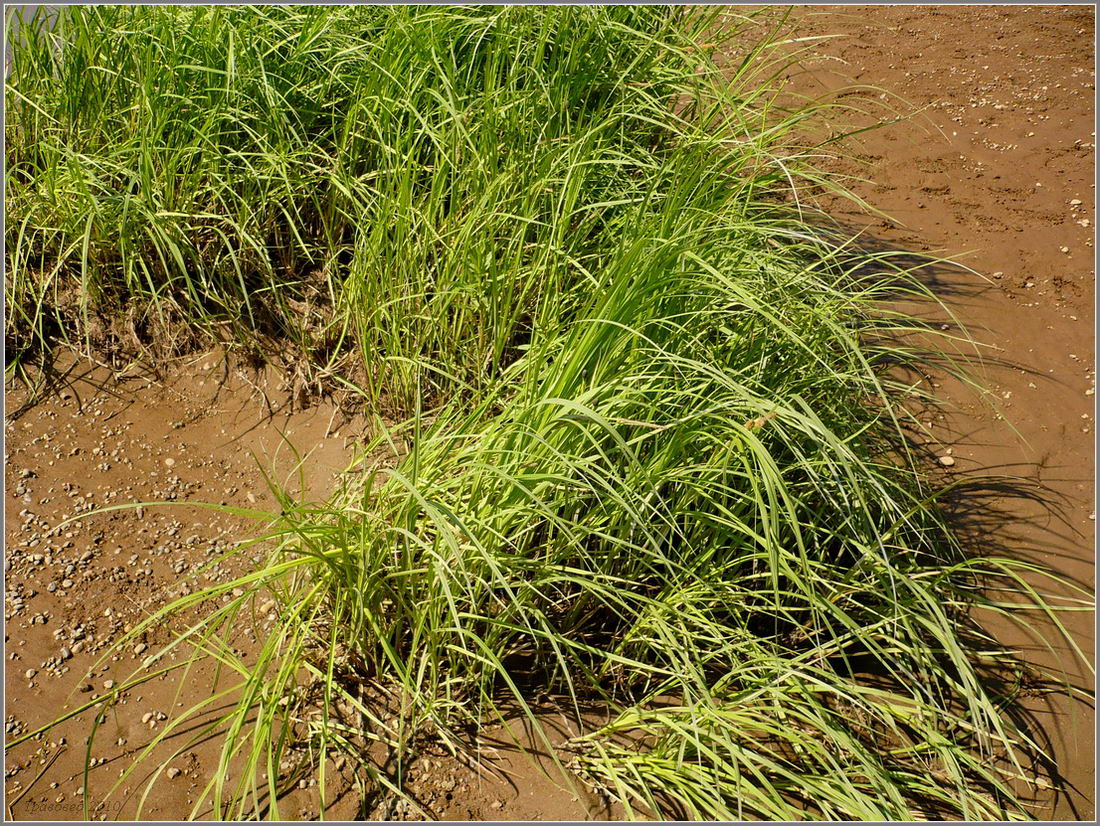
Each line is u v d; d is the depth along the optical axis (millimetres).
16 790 2627
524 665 3018
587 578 3012
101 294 4059
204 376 4004
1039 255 5211
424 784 2707
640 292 2988
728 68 5609
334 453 3762
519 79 4449
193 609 3207
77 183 3834
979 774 2846
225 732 2826
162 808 2619
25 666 2949
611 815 2654
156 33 4262
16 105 4219
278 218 4293
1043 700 3080
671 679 2828
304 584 2967
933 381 4359
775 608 2641
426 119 4168
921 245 5227
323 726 2646
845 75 6918
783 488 2543
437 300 3789
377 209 3877
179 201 4051
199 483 3652
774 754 2650
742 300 2895
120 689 2850
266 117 4211
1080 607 3312
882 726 2932
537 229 3988
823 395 3439
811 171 4902
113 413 3848
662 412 3059
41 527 3387
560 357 3029
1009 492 3844
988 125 6480
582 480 2818
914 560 3260
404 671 2918
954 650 2701
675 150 4023
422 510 2996
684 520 3078
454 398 3521
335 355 3883
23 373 3877
